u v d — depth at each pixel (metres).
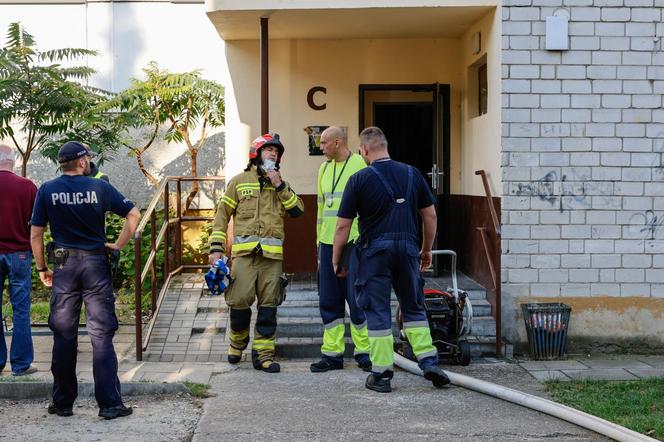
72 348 5.94
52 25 11.90
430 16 8.77
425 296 7.57
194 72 11.16
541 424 5.80
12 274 7.15
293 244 9.95
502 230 8.16
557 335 7.93
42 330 8.73
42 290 10.48
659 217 8.21
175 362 7.70
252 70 9.89
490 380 7.09
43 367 7.44
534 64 8.14
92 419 5.93
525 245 8.16
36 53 10.65
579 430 5.67
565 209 8.18
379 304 6.58
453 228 10.14
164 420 5.89
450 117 10.06
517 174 8.16
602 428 5.55
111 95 11.03
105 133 10.76
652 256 8.23
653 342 8.24
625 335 8.23
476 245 9.15
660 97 8.18
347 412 6.07
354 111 10.02
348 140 10.02
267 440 5.44
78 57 11.89
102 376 5.91
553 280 8.19
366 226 6.57
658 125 8.18
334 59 9.99
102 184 6.02
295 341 8.02
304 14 8.59
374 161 6.62
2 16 11.87
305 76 9.97
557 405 6.02
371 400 6.40
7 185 7.13
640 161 8.19
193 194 11.12
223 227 7.45
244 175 7.47
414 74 10.02
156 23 11.93
